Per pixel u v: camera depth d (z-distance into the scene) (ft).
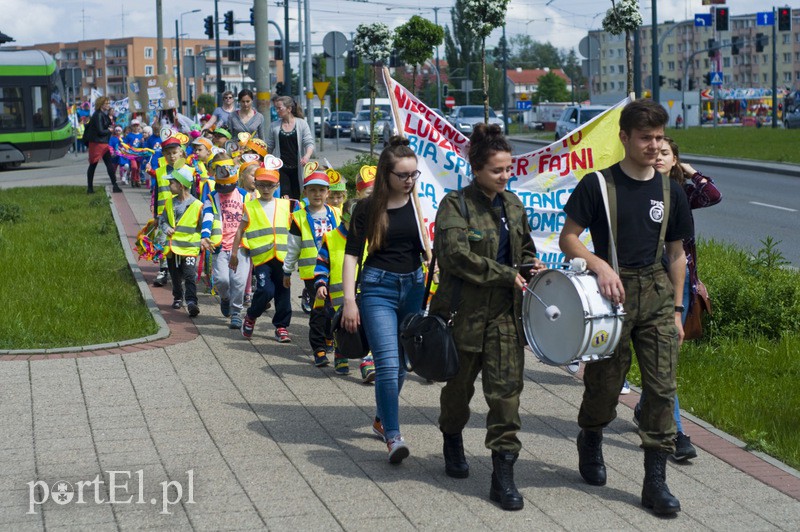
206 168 41.88
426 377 18.15
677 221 18.08
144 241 38.73
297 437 21.40
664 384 17.53
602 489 18.78
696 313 21.21
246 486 18.48
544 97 491.72
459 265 17.66
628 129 17.51
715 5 155.33
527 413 23.43
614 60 541.34
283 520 16.94
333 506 17.61
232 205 33.06
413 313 19.88
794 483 19.08
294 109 43.34
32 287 37.32
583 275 17.40
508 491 17.65
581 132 25.62
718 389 25.25
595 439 18.99
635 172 17.80
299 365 27.55
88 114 153.99
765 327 30.68
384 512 17.40
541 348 17.76
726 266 36.45
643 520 17.31
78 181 96.58
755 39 223.51
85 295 35.86
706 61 529.86
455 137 25.59
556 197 25.82
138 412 22.88
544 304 17.71
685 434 21.65
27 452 20.12
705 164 114.93
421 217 20.10
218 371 26.66
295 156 43.42
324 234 26.14
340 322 20.44
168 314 34.19
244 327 30.42
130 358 27.76
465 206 18.01
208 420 22.41
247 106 52.39
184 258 33.86
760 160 112.16
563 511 17.65
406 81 256.11
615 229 17.63
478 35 64.08
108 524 16.65
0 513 17.02
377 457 20.26
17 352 27.78
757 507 17.94
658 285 17.71
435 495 18.26
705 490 18.76
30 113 119.55
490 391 17.84
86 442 20.76
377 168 19.92
